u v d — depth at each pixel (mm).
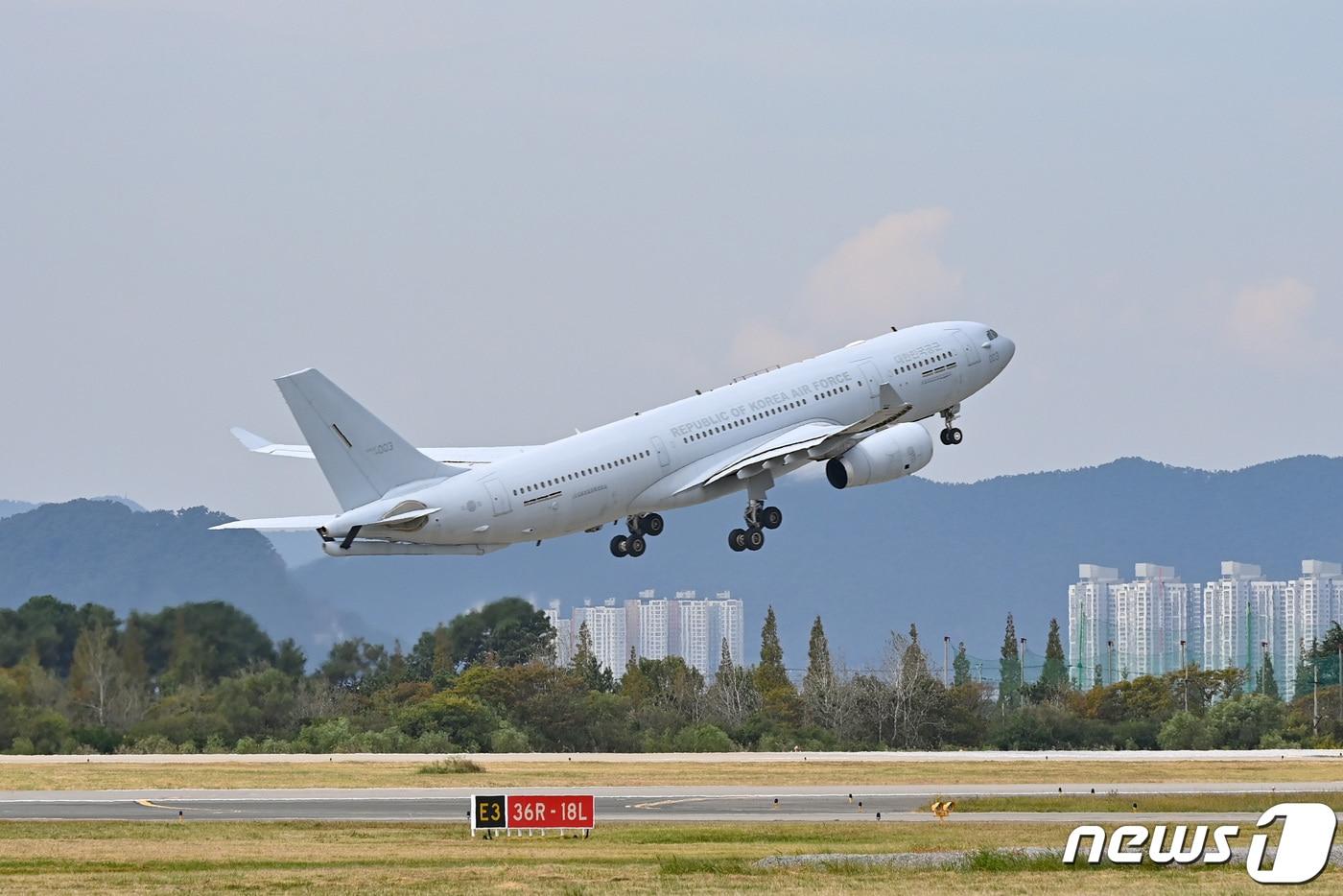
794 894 116438
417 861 135750
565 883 121750
